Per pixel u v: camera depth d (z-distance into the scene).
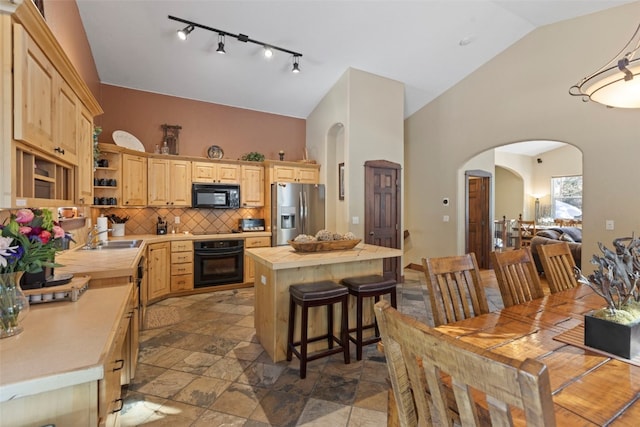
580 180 8.92
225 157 5.35
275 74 4.63
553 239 5.51
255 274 3.05
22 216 1.27
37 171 1.71
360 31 3.86
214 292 4.64
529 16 3.94
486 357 0.58
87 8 3.14
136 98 4.67
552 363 1.11
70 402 0.93
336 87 4.97
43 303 1.53
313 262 2.52
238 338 3.02
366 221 4.85
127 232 4.56
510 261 2.03
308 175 5.47
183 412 1.93
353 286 2.67
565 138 4.03
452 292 1.71
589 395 0.92
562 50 4.04
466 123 5.20
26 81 1.26
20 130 1.21
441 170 5.66
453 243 5.50
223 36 3.73
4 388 0.82
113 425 1.27
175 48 3.88
